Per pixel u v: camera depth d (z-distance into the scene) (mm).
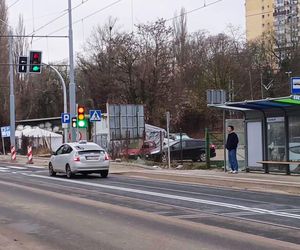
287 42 86125
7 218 11375
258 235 9039
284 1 95625
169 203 13562
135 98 62469
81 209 12617
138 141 36062
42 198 15039
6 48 58500
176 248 8094
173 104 66562
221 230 9547
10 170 29062
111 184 19469
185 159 33062
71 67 31594
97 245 8445
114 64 64625
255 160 21766
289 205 12961
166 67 63312
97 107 68750
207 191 16578
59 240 8891
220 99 22656
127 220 10867
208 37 77812
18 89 68312
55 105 86125
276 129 20781
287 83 81500
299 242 8383
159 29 62438
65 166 23328
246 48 80625
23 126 57500
